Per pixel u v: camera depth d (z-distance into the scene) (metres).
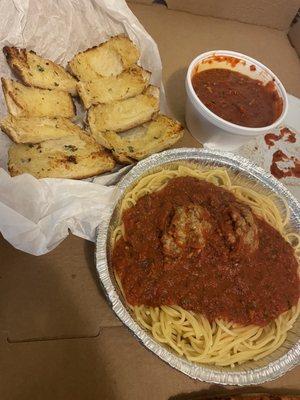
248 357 0.28
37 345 0.26
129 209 0.30
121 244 0.29
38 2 0.31
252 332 0.29
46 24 0.33
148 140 0.33
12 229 0.26
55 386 0.25
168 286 0.28
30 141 0.30
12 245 0.27
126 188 0.29
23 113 0.30
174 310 0.29
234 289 0.29
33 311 0.27
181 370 0.25
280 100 0.35
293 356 0.27
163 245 0.28
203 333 0.28
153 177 0.32
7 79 0.30
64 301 0.28
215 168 0.34
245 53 0.44
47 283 0.28
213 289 0.29
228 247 0.29
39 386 0.25
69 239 0.30
